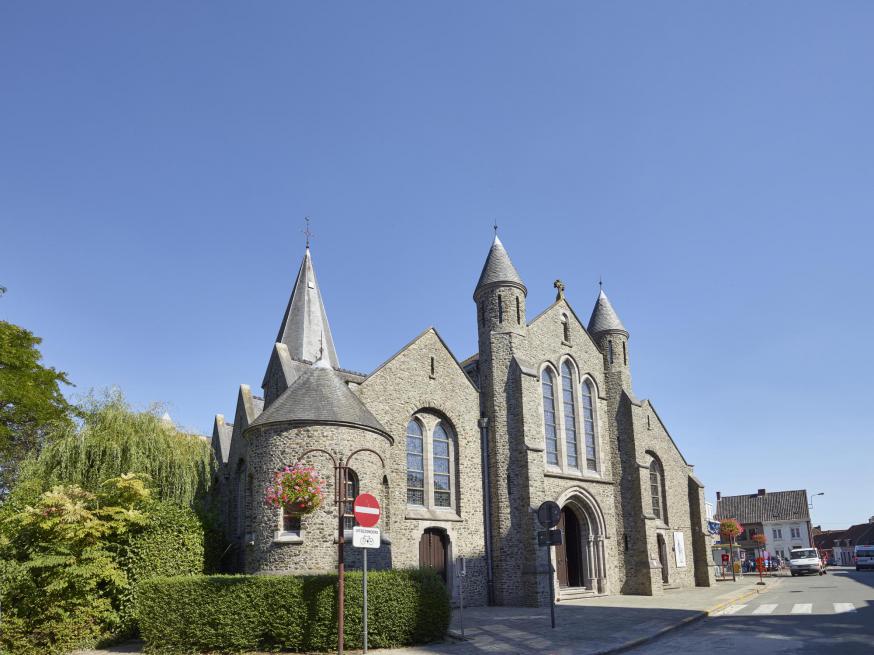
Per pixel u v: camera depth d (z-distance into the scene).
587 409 31.59
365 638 12.95
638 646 14.61
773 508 88.50
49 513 16.23
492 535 25.81
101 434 20.64
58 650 15.23
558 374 30.03
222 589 14.55
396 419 23.67
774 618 18.75
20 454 27.48
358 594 14.31
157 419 22.41
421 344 25.38
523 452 26.00
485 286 28.55
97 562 16.06
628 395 32.16
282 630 14.04
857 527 96.12
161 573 17.22
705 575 35.69
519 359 27.36
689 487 37.44
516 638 15.48
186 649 14.46
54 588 15.28
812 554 49.91
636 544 30.05
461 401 26.31
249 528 20.61
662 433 36.19
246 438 19.94
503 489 25.97
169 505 18.50
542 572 24.91
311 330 33.72
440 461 25.25
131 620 16.38
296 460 18.39
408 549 22.72
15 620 14.89
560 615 20.45
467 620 19.48
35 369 28.22
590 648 13.81
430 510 24.11
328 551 17.88
